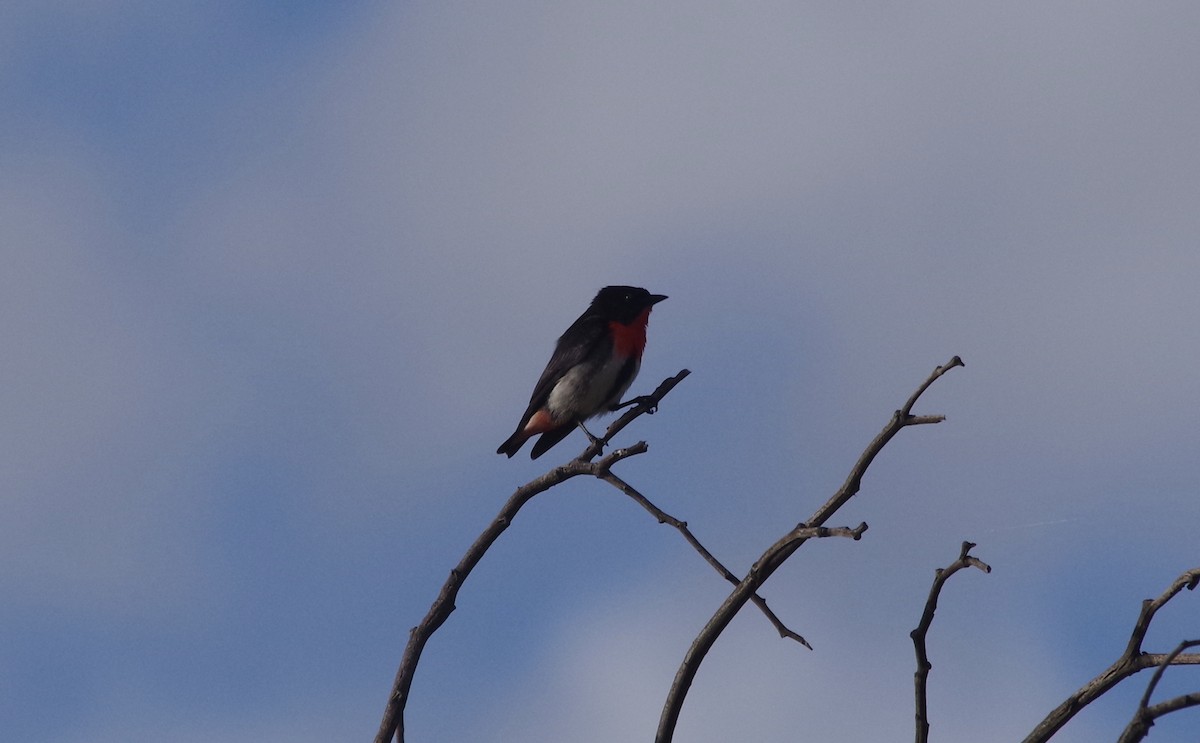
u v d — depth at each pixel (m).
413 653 8.52
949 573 6.90
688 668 7.59
